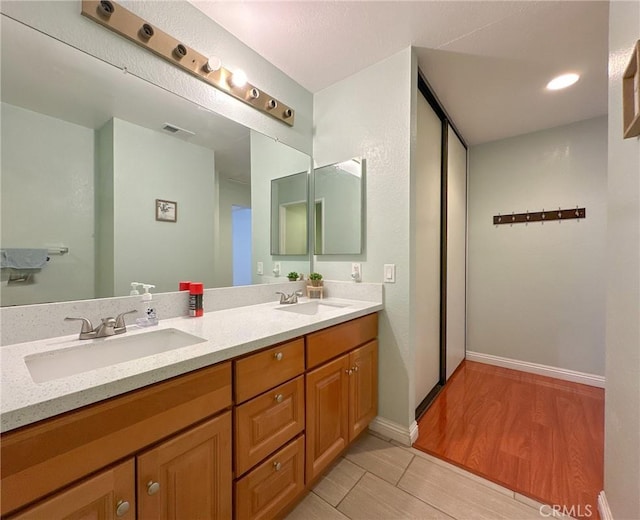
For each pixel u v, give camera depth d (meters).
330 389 1.40
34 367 0.86
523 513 1.22
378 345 1.81
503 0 1.35
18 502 0.57
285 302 1.79
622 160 0.99
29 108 1.00
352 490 1.35
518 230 2.82
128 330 1.13
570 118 2.49
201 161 1.51
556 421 1.91
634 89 0.85
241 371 0.99
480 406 2.11
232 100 1.62
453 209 2.66
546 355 2.69
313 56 1.75
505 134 2.81
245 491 1.00
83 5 1.09
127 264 1.25
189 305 1.40
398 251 1.73
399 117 1.72
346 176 1.94
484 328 3.02
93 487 0.66
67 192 1.09
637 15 0.87
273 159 1.87
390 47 1.67
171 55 1.33
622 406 0.99
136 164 1.27
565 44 1.63
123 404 0.71
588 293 2.51
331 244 2.04
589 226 2.50
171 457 0.80
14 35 0.97
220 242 1.61
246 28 1.53
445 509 1.25
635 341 0.89
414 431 1.73
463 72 1.89
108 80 1.18
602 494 1.20
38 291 1.01
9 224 0.97
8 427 0.55
